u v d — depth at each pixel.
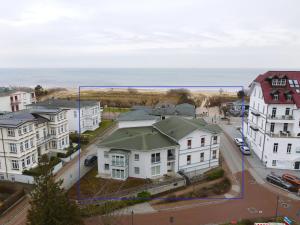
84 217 30.83
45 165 23.45
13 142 39.09
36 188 23.06
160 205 34.31
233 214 32.22
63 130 52.22
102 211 31.36
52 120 49.31
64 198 22.34
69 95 133.12
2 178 40.62
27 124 41.25
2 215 31.39
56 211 21.23
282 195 37.16
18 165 39.84
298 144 45.03
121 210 32.97
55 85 197.00
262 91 48.00
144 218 31.33
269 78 48.69
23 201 34.50
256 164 48.38
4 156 39.94
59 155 47.91
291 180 39.88
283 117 46.38
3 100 74.69
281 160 46.06
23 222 30.08
